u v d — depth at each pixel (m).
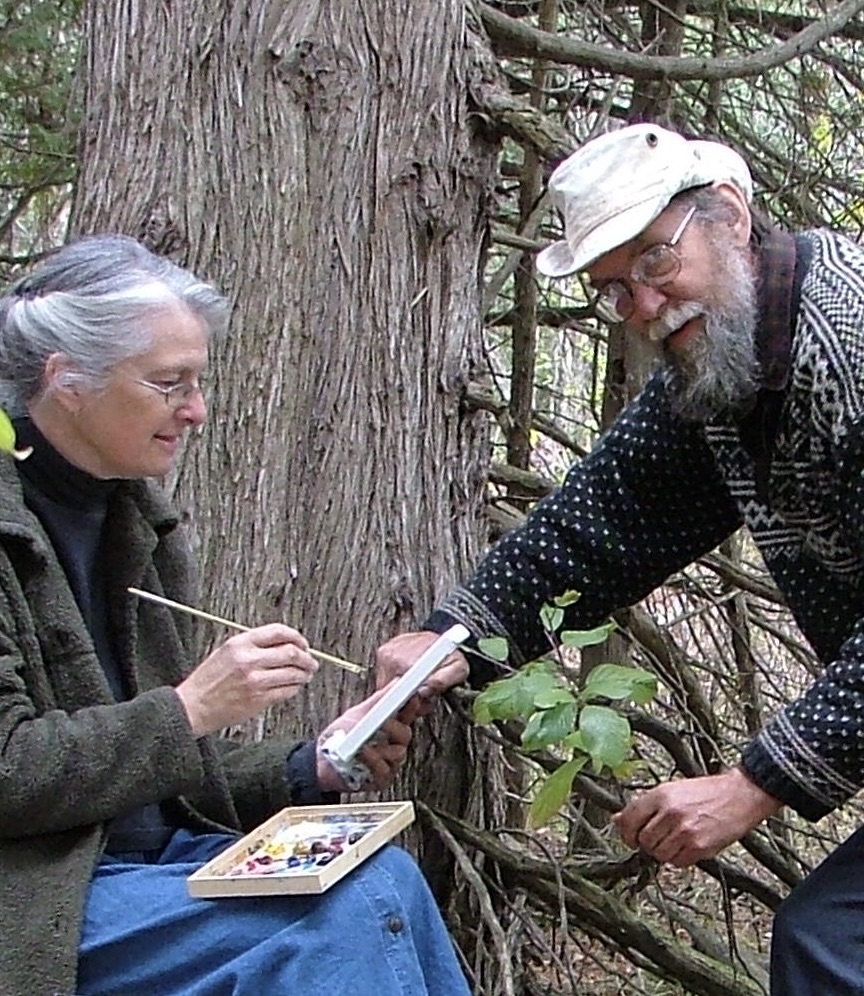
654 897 3.01
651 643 3.06
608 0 3.70
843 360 1.86
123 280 1.81
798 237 2.03
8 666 1.74
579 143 2.55
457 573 2.52
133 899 1.76
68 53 3.61
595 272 2.02
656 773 3.11
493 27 2.80
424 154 2.45
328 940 1.65
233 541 2.38
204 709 1.80
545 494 2.98
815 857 3.43
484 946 2.49
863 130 3.86
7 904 1.71
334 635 2.40
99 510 1.94
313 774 2.06
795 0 4.17
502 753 2.75
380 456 2.43
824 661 2.13
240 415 2.38
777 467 2.02
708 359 1.96
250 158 2.41
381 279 2.44
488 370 2.65
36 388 1.84
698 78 2.96
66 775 1.71
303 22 2.40
